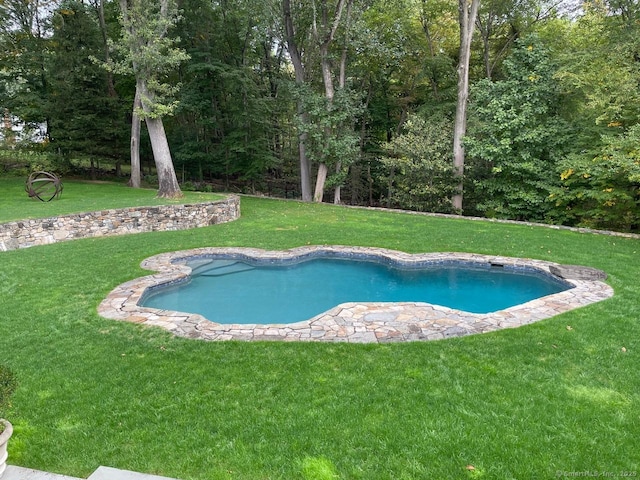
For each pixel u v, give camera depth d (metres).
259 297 7.69
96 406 3.65
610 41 13.51
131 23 13.65
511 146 14.91
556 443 3.11
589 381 4.01
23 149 20.91
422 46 21.39
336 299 7.63
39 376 4.19
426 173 16.69
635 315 5.70
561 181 13.88
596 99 12.01
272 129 23.66
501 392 3.82
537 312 5.89
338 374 4.18
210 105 21.67
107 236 11.34
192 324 5.58
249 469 2.88
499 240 10.84
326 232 11.84
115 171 24.55
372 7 19.30
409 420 3.40
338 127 18.36
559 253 9.42
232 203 13.97
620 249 9.79
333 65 19.31
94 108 20.62
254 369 4.30
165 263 8.70
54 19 20.12
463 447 3.07
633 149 11.10
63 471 2.88
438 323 5.54
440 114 18.38
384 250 9.80
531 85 14.40
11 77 19.94
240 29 21.83
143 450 3.08
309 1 17.72
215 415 3.50
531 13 19.16
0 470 2.62
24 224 10.00
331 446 3.10
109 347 4.86
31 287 7.05
